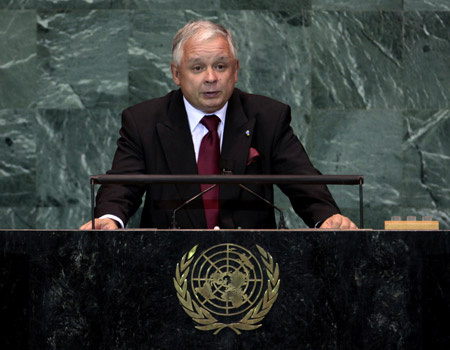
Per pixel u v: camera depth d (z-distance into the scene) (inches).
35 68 729.6
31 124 727.7
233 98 450.3
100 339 282.0
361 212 314.7
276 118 451.5
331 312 281.9
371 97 739.4
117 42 734.5
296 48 738.2
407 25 740.0
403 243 283.6
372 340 281.4
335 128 738.2
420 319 282.4
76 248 285.1
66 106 730.8
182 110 443.8
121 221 388.8
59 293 284.5
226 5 736.3
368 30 740.0
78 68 732.7
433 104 738.8
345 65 739.4
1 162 723.4
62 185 726.5
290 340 281.0
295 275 282.8
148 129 443.5
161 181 308.0
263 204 426.3
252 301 281.7
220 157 433.1
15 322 285.4
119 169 433.7
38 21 731.4
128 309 282.2
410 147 737.0
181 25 736.3
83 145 730.2
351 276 282.8
